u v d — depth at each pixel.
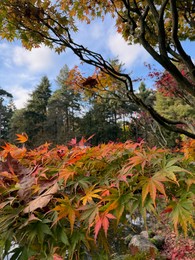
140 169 0.74
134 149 0.91
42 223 0.65
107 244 0.68
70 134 17.06
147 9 1.93
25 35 2.04
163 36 1.83
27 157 1.04
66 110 26.28
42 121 28.91
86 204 0.69
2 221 0.65
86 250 0.67
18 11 1.82
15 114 32.22
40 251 0.65
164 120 2.00
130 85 1.97
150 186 0.64
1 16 1.85
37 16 1.83
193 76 1.92
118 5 2.44
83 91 2.35
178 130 1.93
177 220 0.63
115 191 0.67
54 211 0.67
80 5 2.35
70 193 0.75
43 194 0.69
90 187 0.72
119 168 0.83
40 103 31.27
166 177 0.66
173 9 1.79
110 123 22.58
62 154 1.02
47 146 1.13
